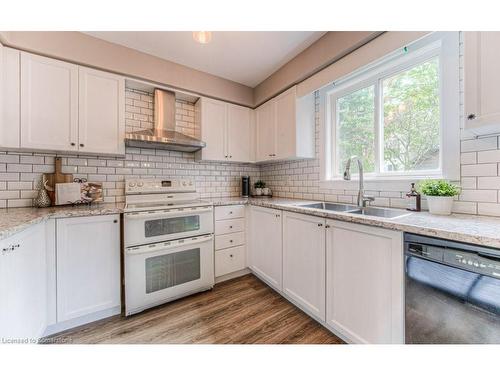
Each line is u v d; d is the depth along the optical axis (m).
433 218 1.17
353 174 2.11
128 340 1.42
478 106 1.01
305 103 2.33
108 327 1.56
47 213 1.45
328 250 1.45
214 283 2.20
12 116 1.54
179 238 1.96
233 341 1.41
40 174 1.86
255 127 2.94
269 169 3.12
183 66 2.34
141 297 1.73
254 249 2.34
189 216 2.03
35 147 1.62
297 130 2.27
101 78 1.90
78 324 1.57
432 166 1.55
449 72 1.35
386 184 1.71
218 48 2.04
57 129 1.71
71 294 1.52
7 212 1.50
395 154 1.78
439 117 1.50
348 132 2.17
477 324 0.82
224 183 2.98
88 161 2.07
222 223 2.28
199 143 2.29
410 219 1.15
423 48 1.50
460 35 1.31
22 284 1.13
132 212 1.73
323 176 2.31
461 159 1.30
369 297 1.20
